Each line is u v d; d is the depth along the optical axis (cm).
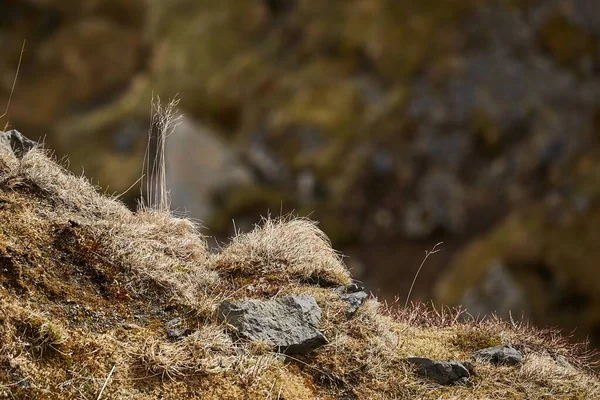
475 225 8562
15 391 1573
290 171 9169
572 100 9494
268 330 1944
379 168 9000
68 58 11194
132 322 1862
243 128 9712
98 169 9069
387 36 10044
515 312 6962
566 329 6762
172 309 1948
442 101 9412
